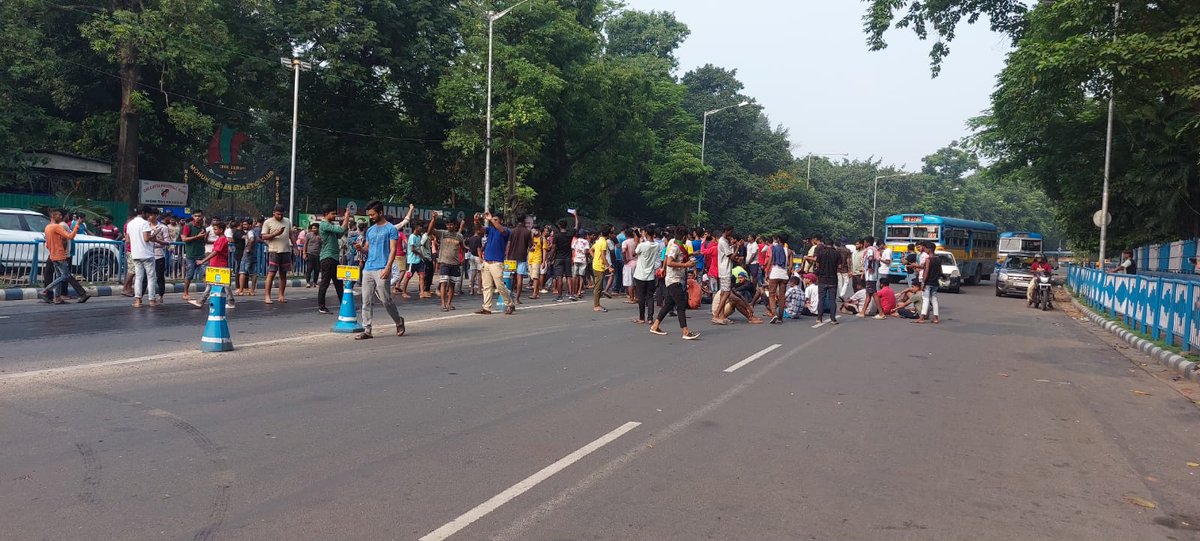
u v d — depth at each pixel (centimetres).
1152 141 2709
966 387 927
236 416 662
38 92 3194
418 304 1730
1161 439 701
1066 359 1229
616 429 663
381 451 576
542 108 3225
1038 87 1332
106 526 420
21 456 536
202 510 448
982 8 2753
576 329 1351
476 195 3938
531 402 757
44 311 1331
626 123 3853
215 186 2917
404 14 3578
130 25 2700
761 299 2120
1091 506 507
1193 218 2898
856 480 543
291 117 3547
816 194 7094
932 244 1769
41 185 3114
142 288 1448
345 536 416
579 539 422
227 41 3005
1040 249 4944
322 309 1441
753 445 625
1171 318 1292
